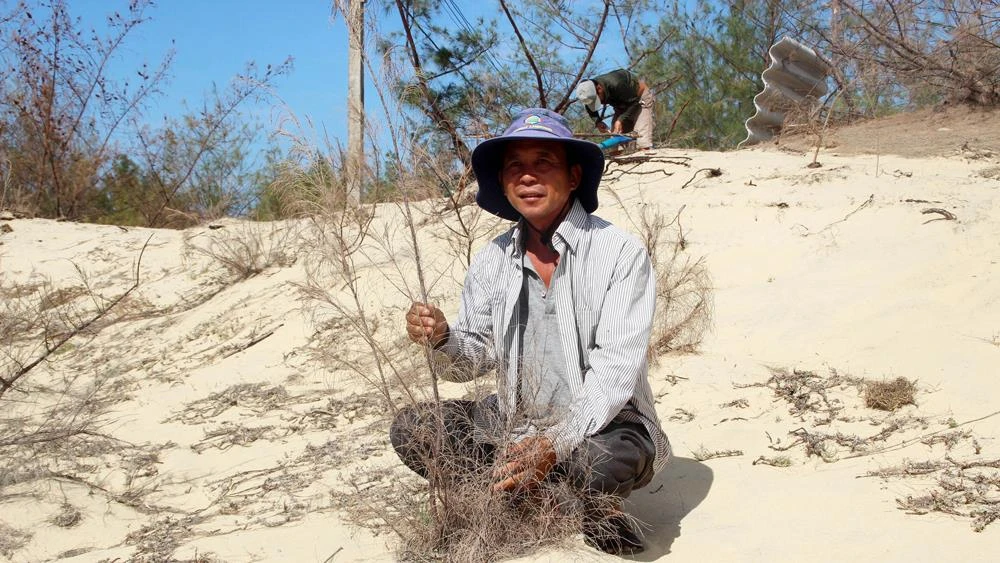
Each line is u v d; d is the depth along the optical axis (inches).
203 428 205.2
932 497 121.6
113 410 229.5
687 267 220.2
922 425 149.4
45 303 326.3
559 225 117.0
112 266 376.2
